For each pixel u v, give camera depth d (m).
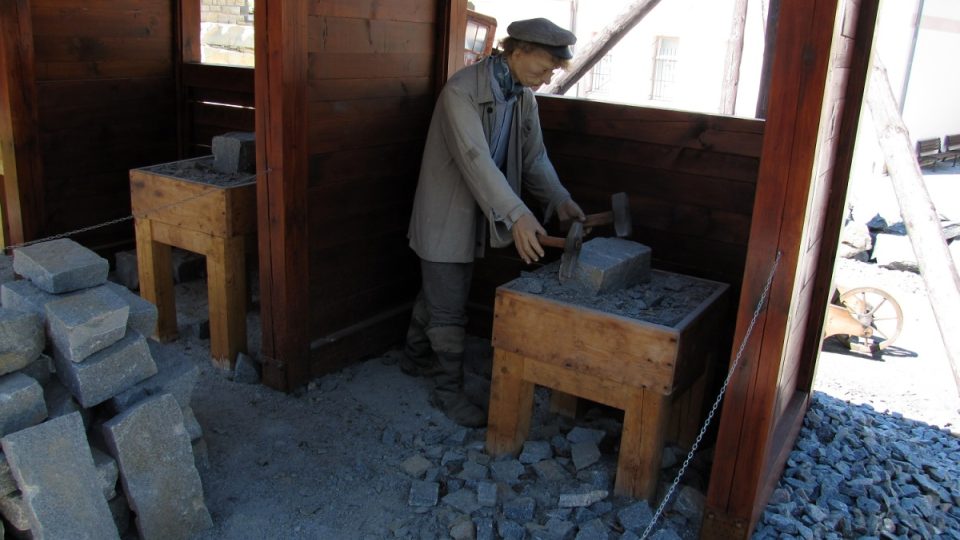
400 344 4.20
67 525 2.24
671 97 14.48
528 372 3.02
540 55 3.09
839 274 7.25
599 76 14.86
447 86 3.19
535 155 3.45
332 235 3.68
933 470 3.42
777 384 2.46
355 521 2.79
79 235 4.86
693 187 3.43
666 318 2.80
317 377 3.74
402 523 2.78
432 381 3.81
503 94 3.21
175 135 5.30
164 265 3.94
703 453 3.28
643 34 14.25
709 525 2.66
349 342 3.88
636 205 3.58
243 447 3.18
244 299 3.75
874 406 4.36
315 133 3.46
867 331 5.23
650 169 3.52
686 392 3.22
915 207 5.00
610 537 2.74
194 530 2.63
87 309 2.41
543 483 3.01
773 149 2.31
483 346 4.21
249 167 3.91
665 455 3.18
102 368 2.42
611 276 2.95
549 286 3.03
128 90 4.96
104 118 4.86
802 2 2.19
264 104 3.29
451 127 3.15
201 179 3.75
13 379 2.29
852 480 3.22
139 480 2.46
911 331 5.85
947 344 4.83
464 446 3.27
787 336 2.44
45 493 2.21
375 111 3.76
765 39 4.11
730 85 6.59
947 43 13.29
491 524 2.73
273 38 3.18
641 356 2.73
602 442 3.31
